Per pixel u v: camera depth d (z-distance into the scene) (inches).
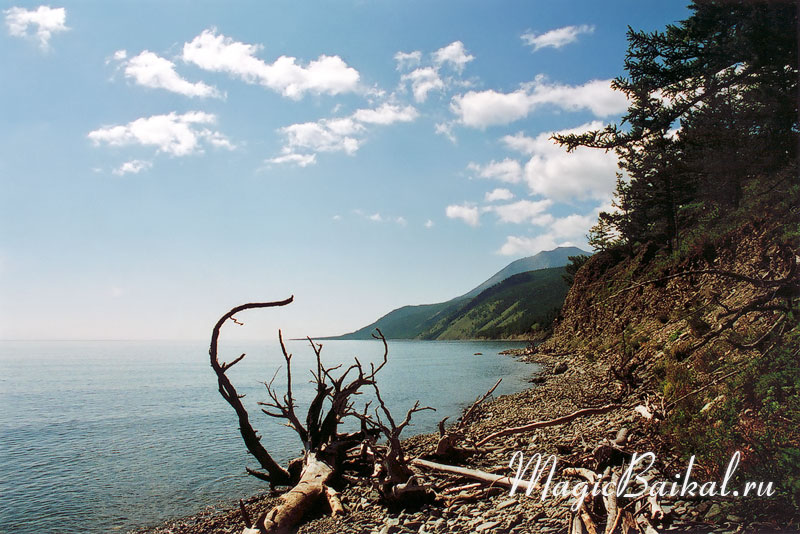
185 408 1561.3
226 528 498.0
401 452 466.0
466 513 381.4
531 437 660.1
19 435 1152.8
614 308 2123.5
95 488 692.1
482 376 2192.4
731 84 532.7
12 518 574.6
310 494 467.2
